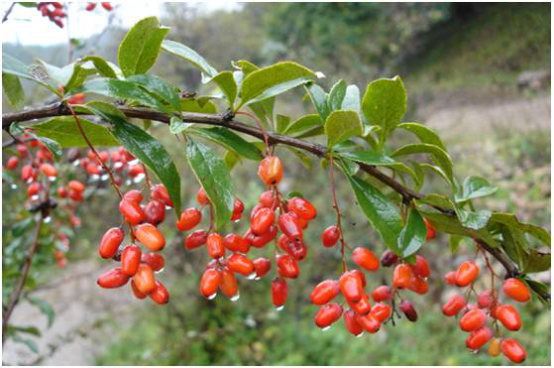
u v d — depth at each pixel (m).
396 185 1.33
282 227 1.18
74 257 5.48
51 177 2.10
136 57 1.23
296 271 1.25
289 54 8.48
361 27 9.05
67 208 2.99
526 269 1.34
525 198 5.20
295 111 5.71
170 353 4.91
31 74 1.12
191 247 1.21
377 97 1.28
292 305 5.24
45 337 5.36
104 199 4.86
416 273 1.37
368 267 1.21
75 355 5.09
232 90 1.23
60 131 1.31
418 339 4.46
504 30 7.83
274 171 1.17
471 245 4.62
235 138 1.25
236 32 7.83
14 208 3.13
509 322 1.31
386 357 4.36
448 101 7.83
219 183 1.14
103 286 1.11
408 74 9.12
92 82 1.14
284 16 8.82
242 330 4.95
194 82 5.92
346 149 1.29
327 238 1.25
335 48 8.53
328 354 4.64
